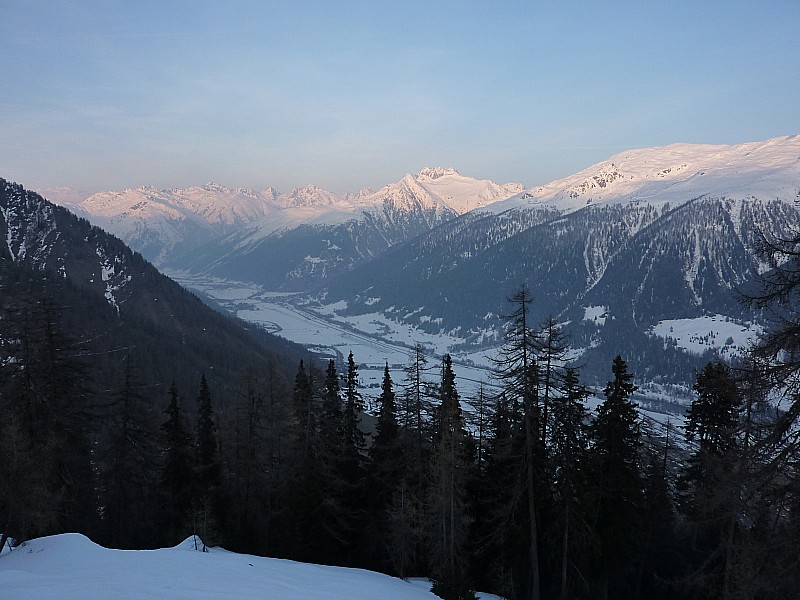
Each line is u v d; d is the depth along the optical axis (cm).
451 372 3591
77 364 3725
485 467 3525
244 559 2370
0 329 3469
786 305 1320
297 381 3731
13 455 2925
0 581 1609
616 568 3011
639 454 3111
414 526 3195
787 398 1325
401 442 3472
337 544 3569
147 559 2039
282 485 3853
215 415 5678
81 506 3850
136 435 4081
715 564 3023
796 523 1328
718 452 2856
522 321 2623
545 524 2881
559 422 2703
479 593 3017
